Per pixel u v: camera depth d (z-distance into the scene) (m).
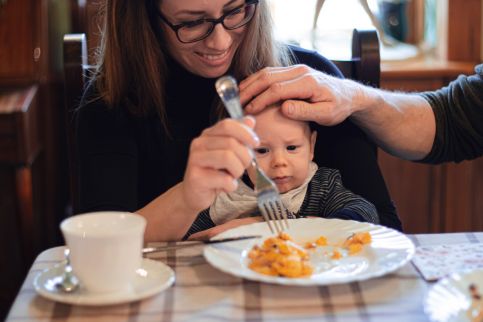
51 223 2.57
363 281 0.91
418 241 1.05
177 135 1.39
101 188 1.22
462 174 2.53
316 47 2.59
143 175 1.39
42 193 2.52
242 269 0.93
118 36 1.33
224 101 1.04
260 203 1.06
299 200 1.35
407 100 1.41
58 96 2.62
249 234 1.05
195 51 1.28
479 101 1.40
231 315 0.84
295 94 1.24
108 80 1.34
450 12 2.49
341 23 2.69
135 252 0.87
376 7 2.71
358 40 1.52
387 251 0.97
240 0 1.23
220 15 1.23
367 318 0.83
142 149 1.37
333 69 1.50
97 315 0.85
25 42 2.37
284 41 1.55
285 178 1.34
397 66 2.47
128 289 0.89
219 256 0.97
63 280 0.89
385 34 2.75
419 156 1.44
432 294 0.82
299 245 1.03
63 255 1.03
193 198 1.04
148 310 0.86
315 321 0.83
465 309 0.80
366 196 1.40
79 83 1.41
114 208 1.20
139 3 1.31
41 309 0.86
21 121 2.16
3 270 2.35
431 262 0.96
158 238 1.13
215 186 1.02
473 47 2.51
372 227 1.05
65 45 1.41
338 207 1.29
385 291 0.89
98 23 1.60
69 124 1.42
